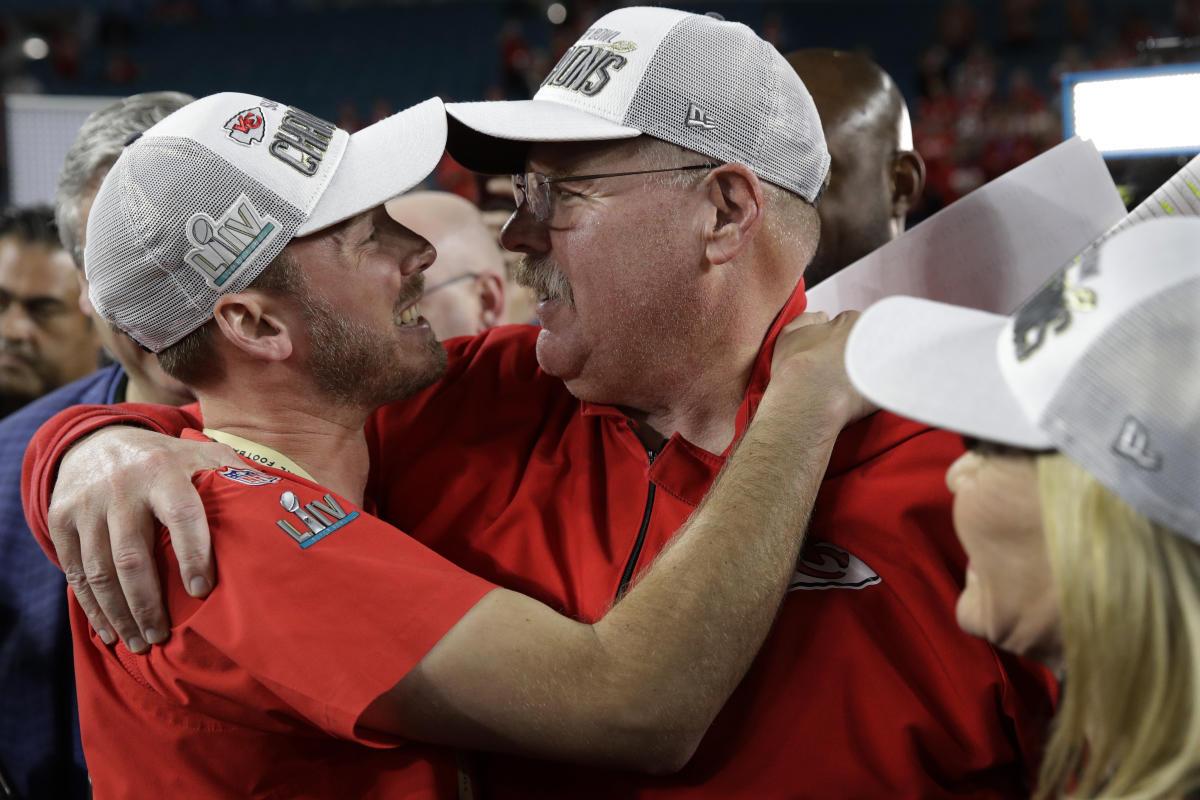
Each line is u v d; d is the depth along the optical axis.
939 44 12.27
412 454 1.42
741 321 1.28
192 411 1.49
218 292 1.21
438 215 2.23
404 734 1.08
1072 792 0.79
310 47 13.41
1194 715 0.69
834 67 1.86
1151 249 0.76
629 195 1.22
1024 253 1.44
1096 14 11.82
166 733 1.17
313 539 1.12
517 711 1.04
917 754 1.15
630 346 1.27
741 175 1.22
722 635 1.05
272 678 1.06
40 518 1.27
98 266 1.23
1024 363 0.78
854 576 1.19
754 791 1.16
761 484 1.12
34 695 1.60
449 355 1.53
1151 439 0.71
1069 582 0.73
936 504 1.20
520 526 1.33
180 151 1.19
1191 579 0.70
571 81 1.26
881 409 1.25
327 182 1.23
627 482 1.33
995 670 1.16
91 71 13.30
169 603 1.13
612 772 1.20
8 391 2.21
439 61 13.05
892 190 1.91
